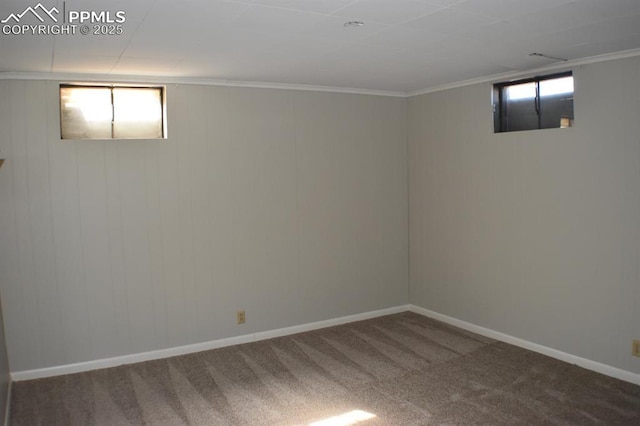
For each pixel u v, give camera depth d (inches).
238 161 172.4
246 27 102.0
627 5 93.2
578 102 144.0
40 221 146.6
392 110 204.2
